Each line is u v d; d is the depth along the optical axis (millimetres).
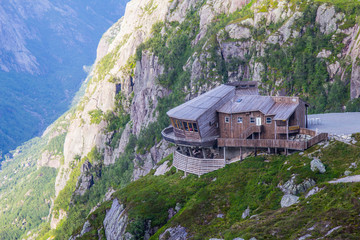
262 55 188750
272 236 46844
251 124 76875
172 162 96375
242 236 49375
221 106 81438
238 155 77438
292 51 174875
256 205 60375
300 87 164625
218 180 72312
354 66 134500
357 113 94312
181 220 66688
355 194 46688
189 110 82625
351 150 60094
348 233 41719
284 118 71188
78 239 87812
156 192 80562
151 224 72375
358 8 164750
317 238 43031
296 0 193000
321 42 167000
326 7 174375
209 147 80750
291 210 51062
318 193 51625
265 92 176750
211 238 54688
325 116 93875
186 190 76000
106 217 88438
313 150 64438
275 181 62062
